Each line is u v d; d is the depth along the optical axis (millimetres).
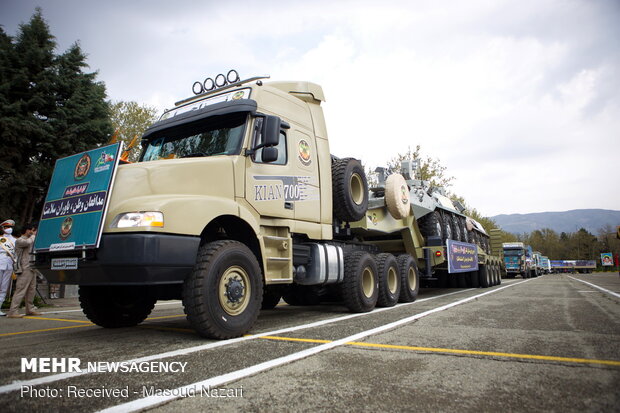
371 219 8555
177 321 6273
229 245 4422
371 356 3355
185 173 4379
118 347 3953
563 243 107188
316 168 6355
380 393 2434
